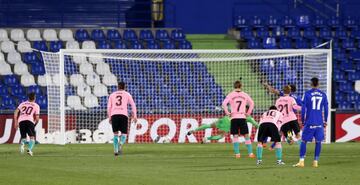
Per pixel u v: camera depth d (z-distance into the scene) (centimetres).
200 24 13288
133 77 10294
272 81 10156
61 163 6606
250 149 7362
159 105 9862
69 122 9481
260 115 9919
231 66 10338
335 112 9725
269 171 5878
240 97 7338
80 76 10444
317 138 6238
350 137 9750
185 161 6869
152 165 6431
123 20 13288
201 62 10312
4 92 10712
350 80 11619
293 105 7738
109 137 9569
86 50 9094
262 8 13675
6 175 5538
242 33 12875
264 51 9188
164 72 10194
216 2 13288
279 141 6519
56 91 9356
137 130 9606
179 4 13288
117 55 10631
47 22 13188
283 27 13088
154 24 13350
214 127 9388
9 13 13100
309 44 12638
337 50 12469
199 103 9938
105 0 13262
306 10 13788
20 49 11756
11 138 9388
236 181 5162
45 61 9456
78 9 13275
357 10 13788
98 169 6022
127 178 5341
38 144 9281
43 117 9425
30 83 11044
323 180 5244
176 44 12325
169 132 9650
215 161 6900
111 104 7562
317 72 10044
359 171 5891
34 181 5159
